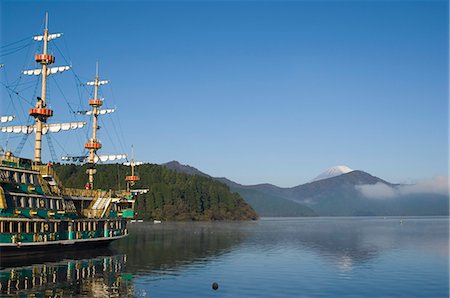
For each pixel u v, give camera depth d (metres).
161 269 80.75
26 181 88.81
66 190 105.06
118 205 127.31
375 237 175.62
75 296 57.78
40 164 99.81
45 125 118.75
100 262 87.62
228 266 86.56
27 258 88.50
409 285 70.19
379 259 100.12
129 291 61.81
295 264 90.75
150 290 62.94
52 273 73.50
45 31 108.12
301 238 167.50
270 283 70.00
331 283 70.94
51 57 107.81
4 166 83.94
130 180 158.25
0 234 80.62
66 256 95.69
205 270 81.00
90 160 137.88
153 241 143.38
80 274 73.25
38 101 103.75
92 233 107.50
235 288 65.75
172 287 65.25
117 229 120.44
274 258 100.38
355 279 74.56
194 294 61.31
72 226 99.94
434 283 71.69
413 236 183.25
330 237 174.50
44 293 59.03
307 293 63.72
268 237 170.25
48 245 92.19
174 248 119.94
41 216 90.06
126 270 78.75
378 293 64.50
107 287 63.72
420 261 96.88
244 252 112.06
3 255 83.06
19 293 58.78
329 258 101.25
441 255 108.19
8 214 82.38
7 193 83.12
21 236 84.69
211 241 146.25
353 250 119.62
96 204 116.06
